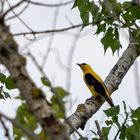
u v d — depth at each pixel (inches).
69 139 270.2
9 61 278.2
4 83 524.1
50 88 282.4
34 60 275.6
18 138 297.0
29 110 283.7
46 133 274.4
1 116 260.8
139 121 487.5
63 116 296.2
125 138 489.7
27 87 278.1
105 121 490.3
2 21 284.0
